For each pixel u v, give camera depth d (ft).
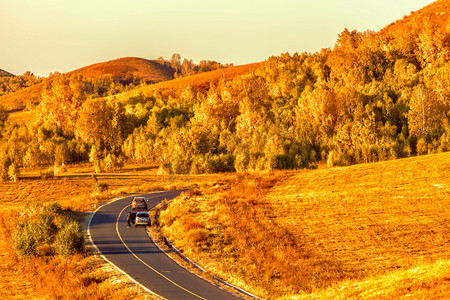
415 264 114.62
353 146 356.18
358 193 189.67
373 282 83.25
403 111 398.01
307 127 413.39
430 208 156.56
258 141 396.16
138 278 118.83
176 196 250.16
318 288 107.45
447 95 389.80
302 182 232.32
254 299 105.50
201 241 152.97
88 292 111.75
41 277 130.82
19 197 288.30
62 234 147.23
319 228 153.28
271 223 164.45
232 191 229.86
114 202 231.91
